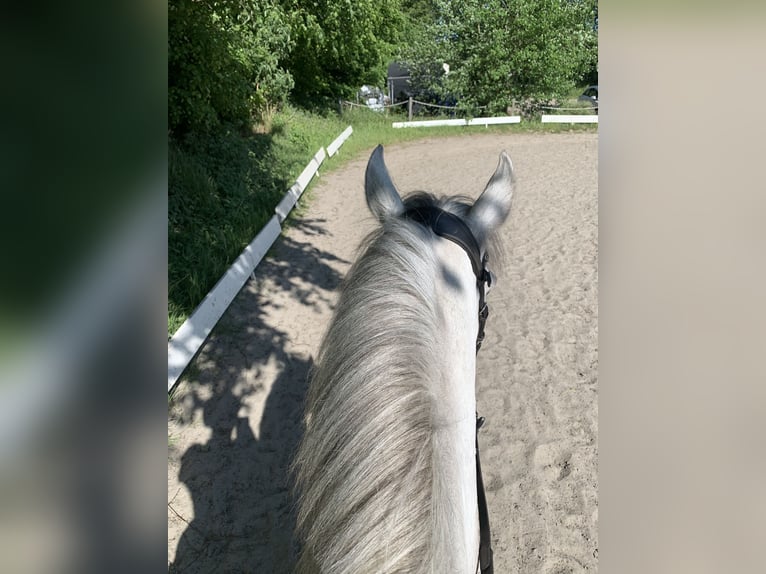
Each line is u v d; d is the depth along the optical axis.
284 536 2.92
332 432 1.03
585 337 4.82
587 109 19.36
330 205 9.24
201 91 7.77
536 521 2.98
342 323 1.16
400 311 1.13
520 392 4.05
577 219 8.01
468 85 20.19
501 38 18.88
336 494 0.97
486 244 1.77
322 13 12.12
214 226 6.59
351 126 17.72
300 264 6.50
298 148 12.07
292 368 4.39
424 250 1.30
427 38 20.92
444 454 1.02
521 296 5.64
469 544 1.11
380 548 0.90
